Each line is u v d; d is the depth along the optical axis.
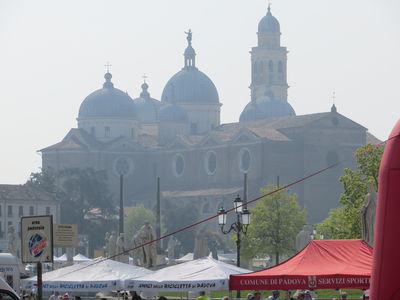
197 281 87.50
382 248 45.09
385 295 44.88
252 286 76.88
